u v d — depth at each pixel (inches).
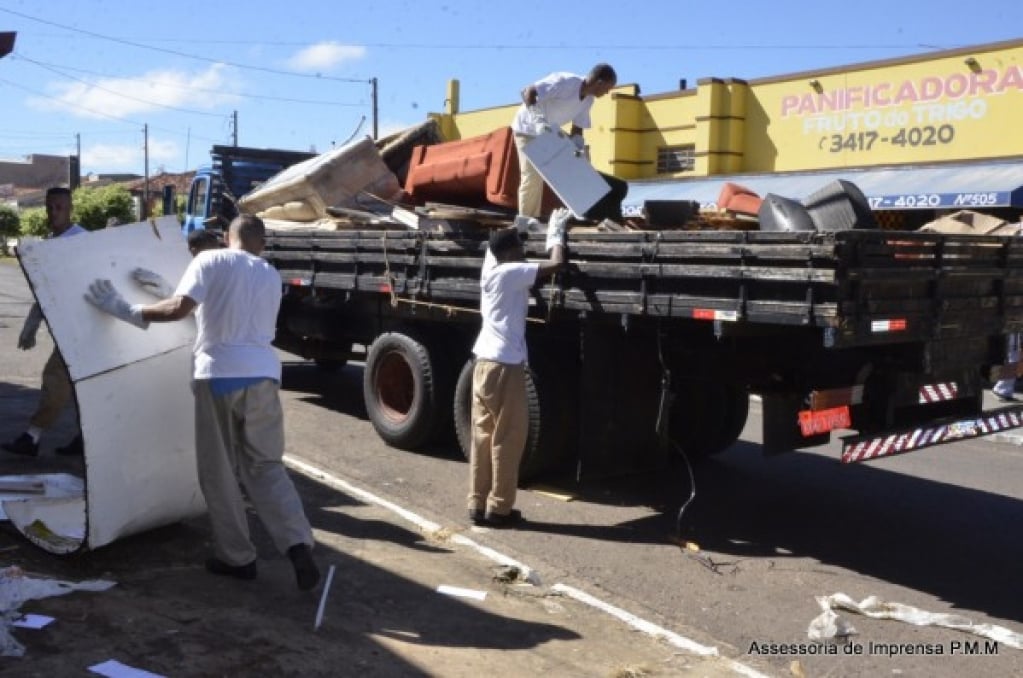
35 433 279.4
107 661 155.4
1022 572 237.5
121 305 190.2
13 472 262.5
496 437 251.9
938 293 219.1
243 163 534.6
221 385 188.4
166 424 205.5
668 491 301.3
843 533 264.4
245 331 191.6
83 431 188.7
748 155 820.6
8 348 520.4
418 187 392.2
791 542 255.1
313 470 298.5
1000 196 578.6
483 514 257.8
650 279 230.4
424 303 301.6
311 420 377.7
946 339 224.2
